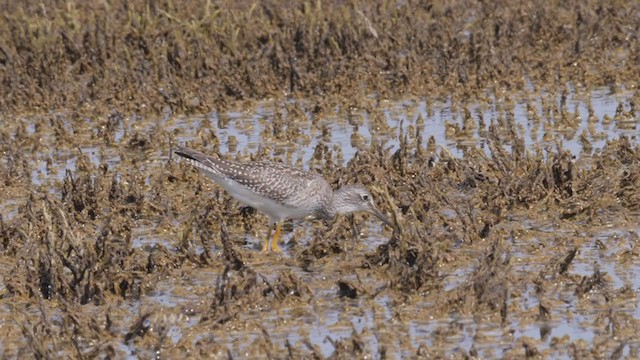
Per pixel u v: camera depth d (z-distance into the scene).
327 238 13.77
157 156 18.09
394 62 21.55
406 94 20.78
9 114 20.56
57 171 17.50
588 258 13.24
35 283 12.69
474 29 23.22
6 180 16.84
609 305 11.92
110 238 14.06
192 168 16.56
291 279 12.40
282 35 22.83
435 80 21.12
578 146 17.53
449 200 14.78
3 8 25.19
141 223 15.20
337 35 22.69
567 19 23.97
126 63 22.14
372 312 12.03
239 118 19.98
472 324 11.61
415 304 12.16
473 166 15.98
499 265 12.36
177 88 20.66
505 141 17.97
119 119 19.73
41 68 21.59
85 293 12.60
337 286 12.74
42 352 10.91
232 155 17.75
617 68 21.45
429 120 19.31
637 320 11.40
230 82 20.94
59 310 12.38
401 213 14.79
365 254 13.44
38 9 24.98
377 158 16.44
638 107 19.22
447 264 13.23
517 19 23.72
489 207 14.79
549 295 12.26
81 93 20.78
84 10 25.19
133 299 12.70
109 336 11.66
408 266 12.84
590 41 22.66
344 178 15.80
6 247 14.30
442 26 23.20
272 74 21.33
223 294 12.02
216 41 22.98
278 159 17.50
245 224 14.92
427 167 16.31
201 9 24.62
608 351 10.88
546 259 13.25
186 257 13.55
